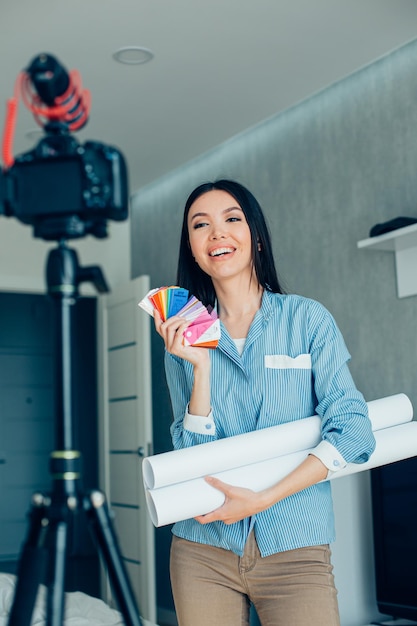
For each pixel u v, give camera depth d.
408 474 3.16
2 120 4.05
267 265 1.71
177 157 4.84
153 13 3.13
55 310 1.02
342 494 3.36
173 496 1.47
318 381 1.60
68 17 3.14
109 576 1.00
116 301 5.28
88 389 5.73
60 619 0.94
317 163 3.94
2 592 2.68
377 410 1.74
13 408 5.70
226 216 1.66
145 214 5.51
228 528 1.56
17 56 3.45
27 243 5.50
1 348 5.72
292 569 1.54
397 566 3.20
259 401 1.62
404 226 3.18
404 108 3.47
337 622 1.53
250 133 4.43
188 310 1.56
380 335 3.54
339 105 3.82
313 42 3.42
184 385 1.74
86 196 1.00
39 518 1.00
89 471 5.67
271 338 1.64
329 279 3.83
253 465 1.55
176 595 1.63
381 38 3.40
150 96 3.92
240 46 3.43
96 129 4.33
